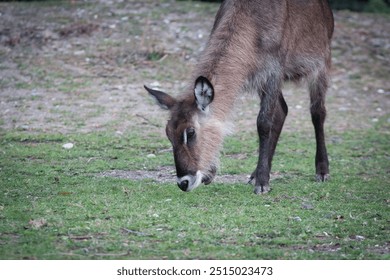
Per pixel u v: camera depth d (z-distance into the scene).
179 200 22.27
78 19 43.66
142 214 20.61
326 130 33.22
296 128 33.16
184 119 21.28
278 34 23.48
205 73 22.36
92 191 23.02
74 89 36.16
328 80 26.88
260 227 19.83
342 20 47.62
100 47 40.84
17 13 43.88
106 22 43.47
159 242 18.41
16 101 34.34
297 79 26.05
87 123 32.09
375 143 31.44
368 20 48.28
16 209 20.89
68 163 26.59
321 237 19.31
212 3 47.97
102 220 20.03
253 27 23.11
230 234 19.19
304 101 37.16
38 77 37.22
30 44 40.62
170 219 20.23
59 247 17.81
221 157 28.27
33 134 30.19
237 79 22.64
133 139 30.14
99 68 38.75
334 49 43.56
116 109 34.06
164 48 41.03
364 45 44.44
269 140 24.23
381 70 41.84
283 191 23.78
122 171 26.02
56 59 39.31
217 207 21.61
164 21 44.12
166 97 21.83
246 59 22.86
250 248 18.03
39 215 20.34
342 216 21.14
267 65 23.50
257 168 23.62
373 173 26.86
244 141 30.64
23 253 17.33
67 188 23.33
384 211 21.83
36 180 24.19
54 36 41.56
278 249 18.22
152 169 26.41
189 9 46.22
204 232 19.25
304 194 23.52
